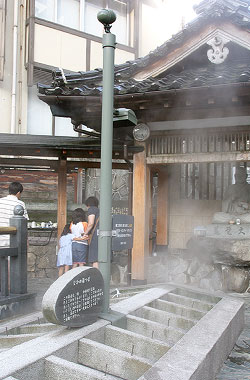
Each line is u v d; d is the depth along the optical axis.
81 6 13.24
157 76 7.16
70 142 7.63
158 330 4.02
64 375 2.87
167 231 9.44
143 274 7.22
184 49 6.87
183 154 7.06
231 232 7.85
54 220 10.98
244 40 6.50
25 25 12.15
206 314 4.41
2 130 11.95
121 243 4.92
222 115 6.60
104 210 4.18
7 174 10.92
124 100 6.39
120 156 7.73
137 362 3.09
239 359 4.01
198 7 6.88
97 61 13.43
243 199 8.40
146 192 7.36
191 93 5.94
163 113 6.93
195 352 3.16
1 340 3.77
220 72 6.55
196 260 8.10
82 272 3.68
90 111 6.82
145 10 14.95
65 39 12.61
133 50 14.39
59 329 3.66
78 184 12.02
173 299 5.38
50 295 3.39
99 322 3.85
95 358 3.28
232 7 6.52
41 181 11.29
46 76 12.50
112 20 4.19
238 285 7.33
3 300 4.95
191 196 9.40
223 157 6.77
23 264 5.38
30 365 2.81
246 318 5.70
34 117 12.45
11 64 12.06
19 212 5.38
